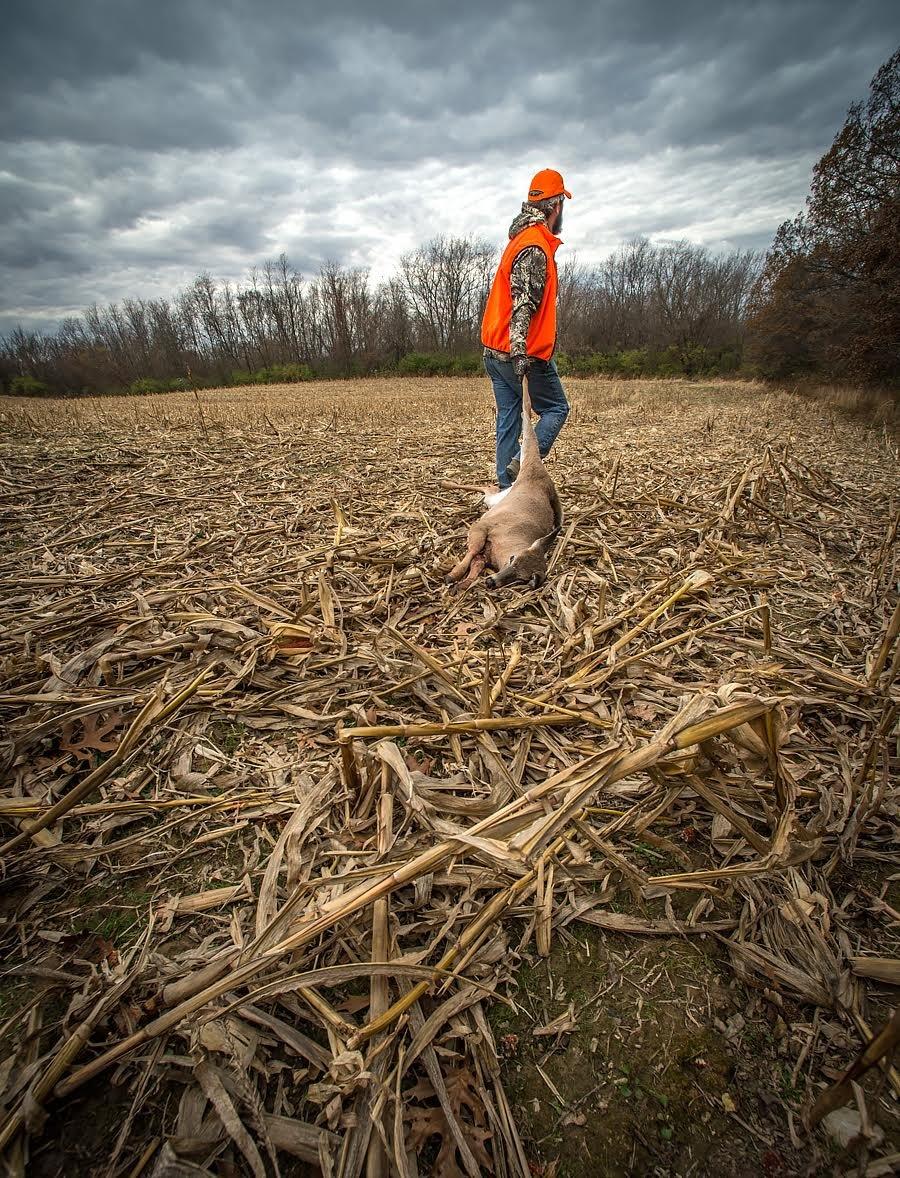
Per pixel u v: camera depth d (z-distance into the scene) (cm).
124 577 338
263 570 353
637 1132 120
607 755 145
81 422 943
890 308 1553
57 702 219
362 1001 136
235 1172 110
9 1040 127
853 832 182
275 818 187
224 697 238
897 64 1513
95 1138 113
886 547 421
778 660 277
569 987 146
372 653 257
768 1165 116
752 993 146
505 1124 118
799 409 1506
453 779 197
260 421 1050
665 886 160
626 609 318
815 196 1773
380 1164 110
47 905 158
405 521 453
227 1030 128
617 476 585
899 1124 120
